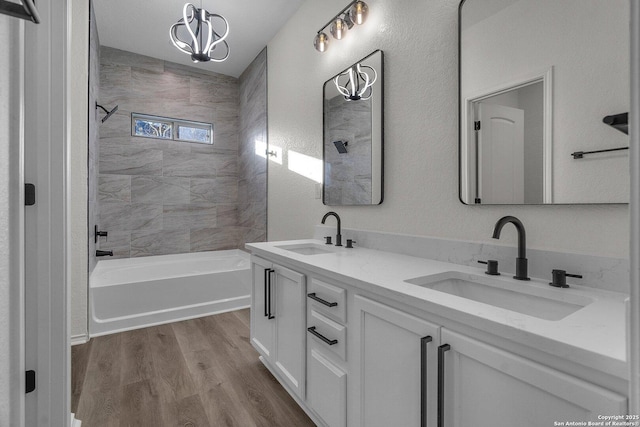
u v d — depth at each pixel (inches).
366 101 78.9
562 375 24.7
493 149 52.0
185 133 159.8
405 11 68.8
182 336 97.0
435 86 62.2
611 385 22.5
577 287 40.9
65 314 46.9
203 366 79.0
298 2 108.7
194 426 58.1
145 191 148.1
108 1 108.3
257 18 117.8
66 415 47.4
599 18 40.1
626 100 38.0
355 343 46.5
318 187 99.6
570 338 25.1
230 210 169.0
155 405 63.7
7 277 32.7
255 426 58.4
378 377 42.5
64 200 46.7
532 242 47.8
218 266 155.9
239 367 78.6
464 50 56.3
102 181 138.7
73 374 74.8
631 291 15.5
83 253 92.7
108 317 103.3
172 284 113.7
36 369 45.3
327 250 79.6
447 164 60.1
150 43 136.9
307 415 61.3
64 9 46.6
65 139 46.8
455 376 32.6
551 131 44.7
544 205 46.1
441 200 61.3
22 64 34.3
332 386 51.2
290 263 62.8
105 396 66.4
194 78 159.8
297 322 61.2
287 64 118.8
